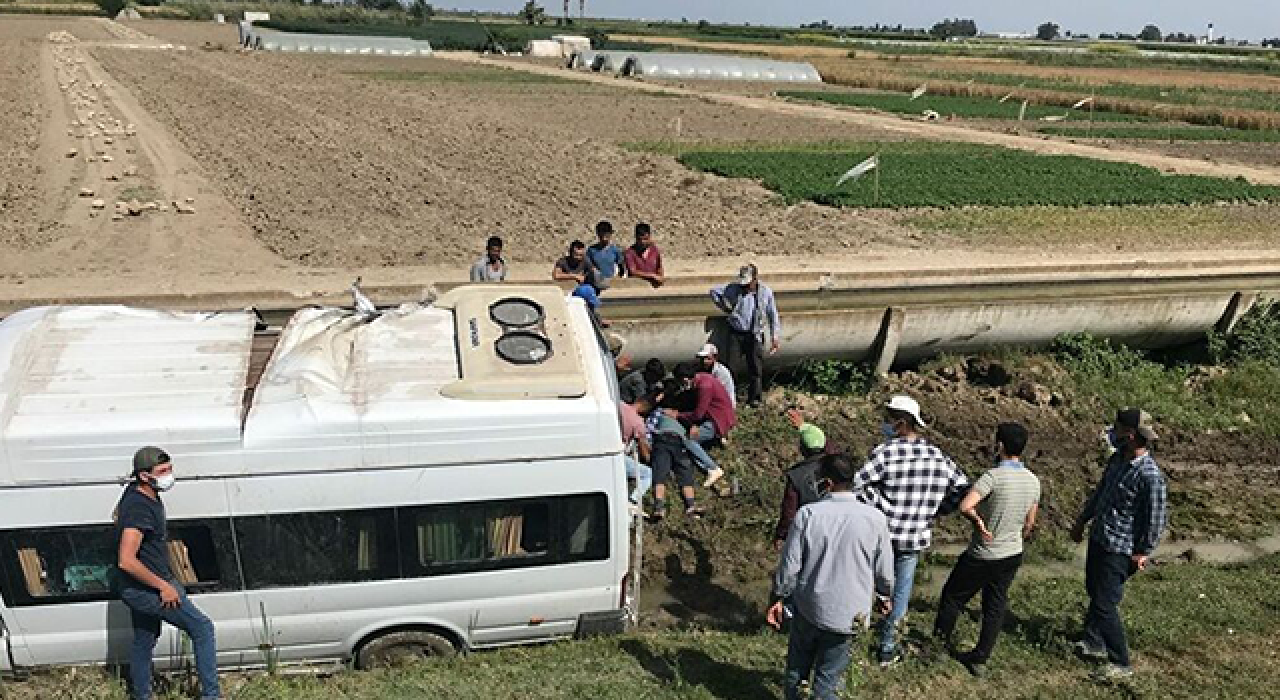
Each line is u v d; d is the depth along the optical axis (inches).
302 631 308.7
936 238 988.6
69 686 294.0
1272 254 949.8
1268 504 530.6
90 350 309.0
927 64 4421.8
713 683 316.8
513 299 352.2
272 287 685.3
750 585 424.8
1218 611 382.0
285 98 1902.1
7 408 279.4
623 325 552.1
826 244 931.3
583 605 330.6
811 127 1940.2
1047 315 647.8
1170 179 1391.5
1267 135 2148.1
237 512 288.7
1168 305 672.4
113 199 971.3
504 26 6176.2
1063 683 332.5
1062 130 2078.0
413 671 311.4
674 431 453.1
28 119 1434.5
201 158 1217.4
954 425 588.1
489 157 1332.4
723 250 882.1
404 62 3248.0
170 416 281.3
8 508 275.0
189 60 2719.0
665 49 4712.1
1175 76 4079.7
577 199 1086.4
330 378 304.7
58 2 5152.6
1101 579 335.3
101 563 288.5
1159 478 322.7
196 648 288.4
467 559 311.1
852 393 608.4
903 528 321.1
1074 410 612.4
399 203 1016.9
